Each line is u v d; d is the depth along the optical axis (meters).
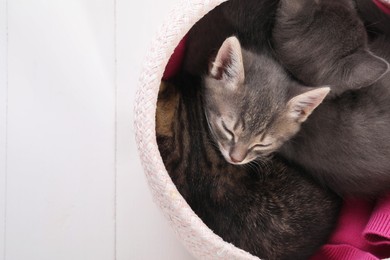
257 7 0.65
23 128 0.71
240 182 0.63
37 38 0.72
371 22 0.64
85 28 0.73
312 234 0.63
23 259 0.69
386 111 0.61
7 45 0.72
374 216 0.61
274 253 0.62
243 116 0.60
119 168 0.71
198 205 0.61
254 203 0.62
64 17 0.73
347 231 0.64
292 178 0.64
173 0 0.73
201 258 0.58
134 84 0.72
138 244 0.70
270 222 0.62
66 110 0.72
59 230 0.70
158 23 0.73
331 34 0.61
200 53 0.64
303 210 0.63
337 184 0.63
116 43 0.73
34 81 0.72
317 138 0.62
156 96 0.56
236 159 0.61
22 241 0.70
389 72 0.62
